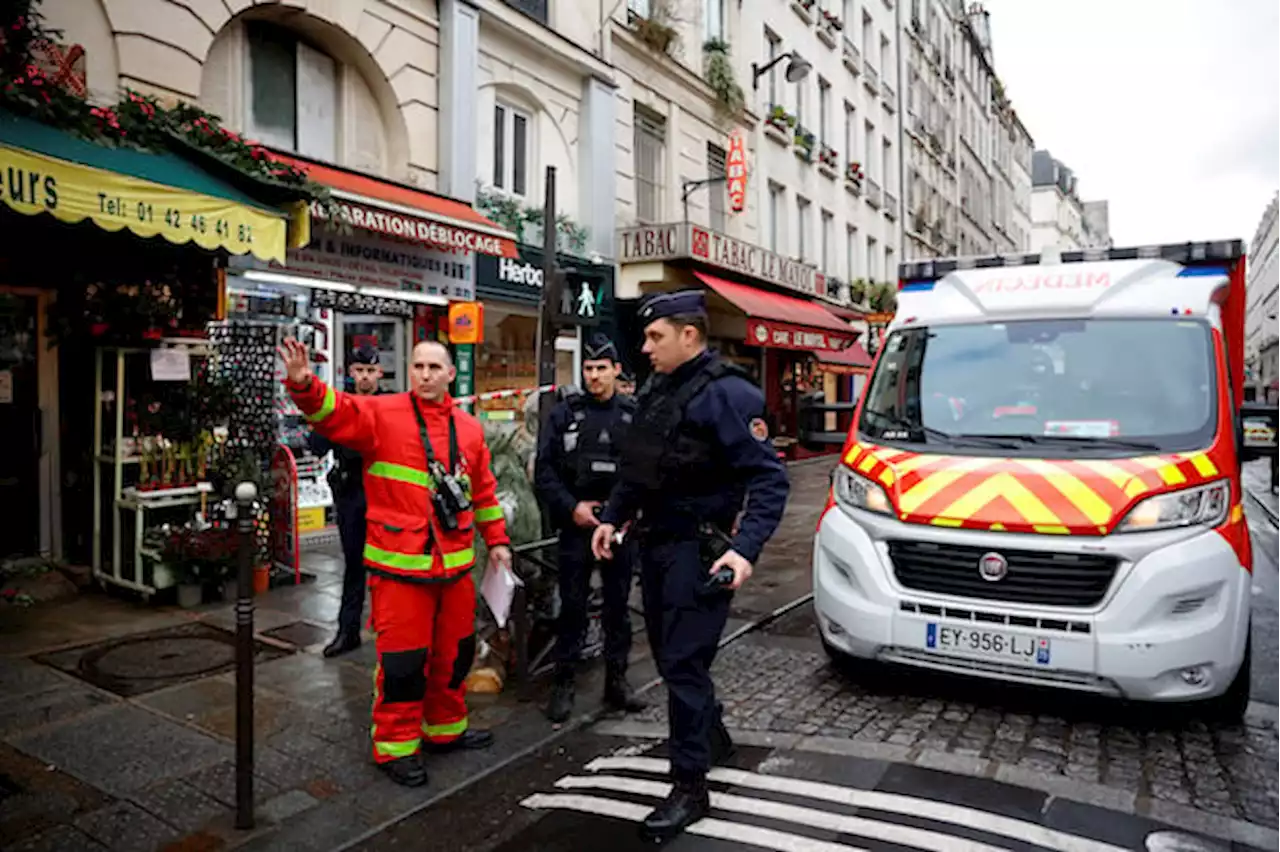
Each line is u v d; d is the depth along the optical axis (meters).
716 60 16.55
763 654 5.39
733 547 3.03
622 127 13.90
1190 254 4.99
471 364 11.02
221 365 6.89
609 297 13.38
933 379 4.94
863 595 4.25
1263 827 3.10
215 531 6.02
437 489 3.58
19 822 3.18
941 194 34.56
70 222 5.14
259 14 8.44
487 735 4.01
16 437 6.21
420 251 9.94
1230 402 4.38
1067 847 2.96
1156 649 3.65
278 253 6.18
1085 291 4.98
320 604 6.18
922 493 4.21
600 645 5.10
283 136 8.89
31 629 5.42
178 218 5.54
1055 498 3.94
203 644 5.23
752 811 3.28
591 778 3.66
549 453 4.34
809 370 21.80
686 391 3.20
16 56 5.31
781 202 20.22
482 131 11.20
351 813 3.33
